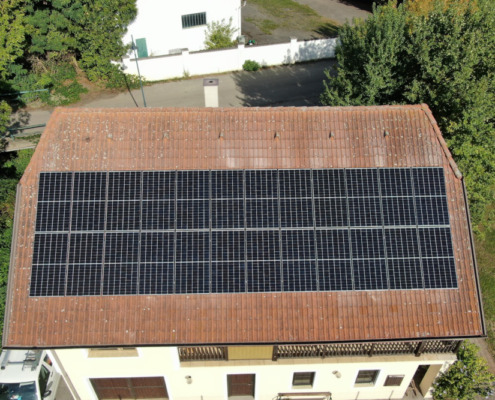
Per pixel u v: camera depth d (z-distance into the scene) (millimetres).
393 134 17641
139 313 15852
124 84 36406
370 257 16547
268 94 35844
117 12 34375
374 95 23266
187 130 17375
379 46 22406
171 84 36938
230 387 19344
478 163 21531
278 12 48812
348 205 17016
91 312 15805
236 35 41438
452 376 18984
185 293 16031
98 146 17156
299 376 18906
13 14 31609
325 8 50031
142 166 17078
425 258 16594
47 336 15594
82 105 34469
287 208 16906
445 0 25156
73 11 33969
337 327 15984
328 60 39594
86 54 35469
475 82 21047
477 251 26781
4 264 22750
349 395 19734
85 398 19203
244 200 16922
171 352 16812
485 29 22062
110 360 17047
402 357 17562
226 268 16281
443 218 16984
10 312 15742
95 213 16625
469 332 16141
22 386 19250
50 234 16375
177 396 19344
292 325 15930
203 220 16703
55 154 17047
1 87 32719
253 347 16875
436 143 17656
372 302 16188
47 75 35438
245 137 17391
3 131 28234
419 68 22844
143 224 16594
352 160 17422
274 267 16344
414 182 17266
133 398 19672
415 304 16250
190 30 39562
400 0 45438
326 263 16438
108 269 16156
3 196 26359
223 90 36219
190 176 17062
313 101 35125
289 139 17453
